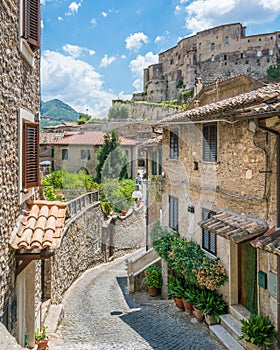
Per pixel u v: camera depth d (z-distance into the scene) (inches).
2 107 136.3
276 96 215.8
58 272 358.0
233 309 269.3
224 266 279.6
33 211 180.4
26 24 174.6
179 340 255.9
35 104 211.9
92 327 289.0
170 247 304.8
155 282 386.3
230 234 228.8
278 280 211.2
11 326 154.0
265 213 231.9
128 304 359.6
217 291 295.9
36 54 211.2
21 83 170.7
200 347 242.5
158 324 293.4
